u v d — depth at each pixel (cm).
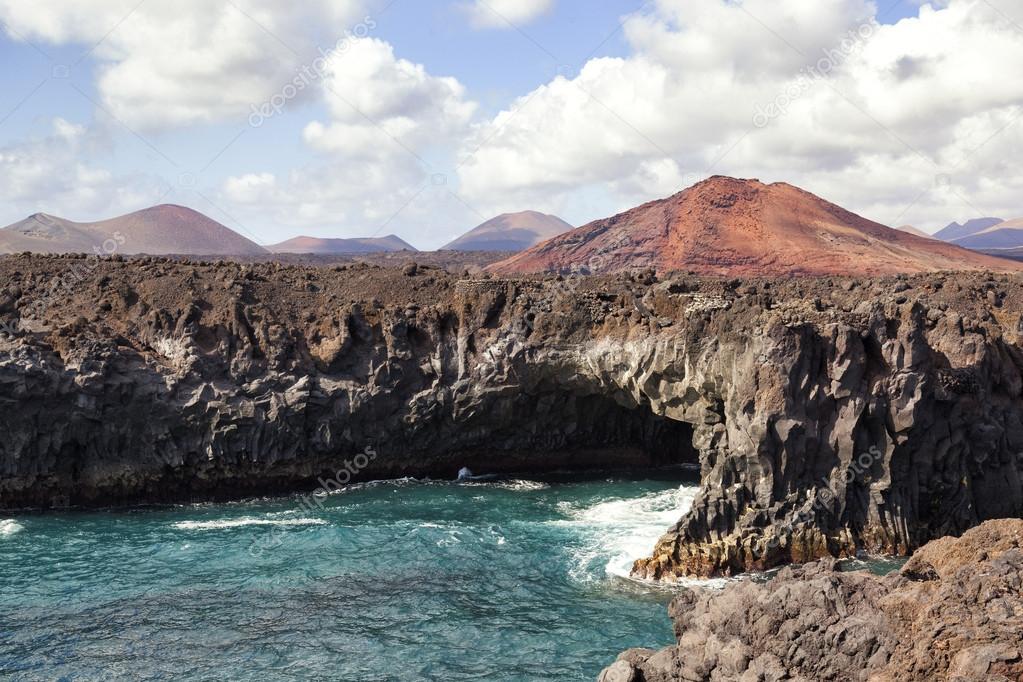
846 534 6125
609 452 8831
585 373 8062
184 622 5188
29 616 5266
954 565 3694
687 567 5834
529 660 4684
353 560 6128
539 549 6322
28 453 7350
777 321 6272
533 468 8719
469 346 8406
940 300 8550
